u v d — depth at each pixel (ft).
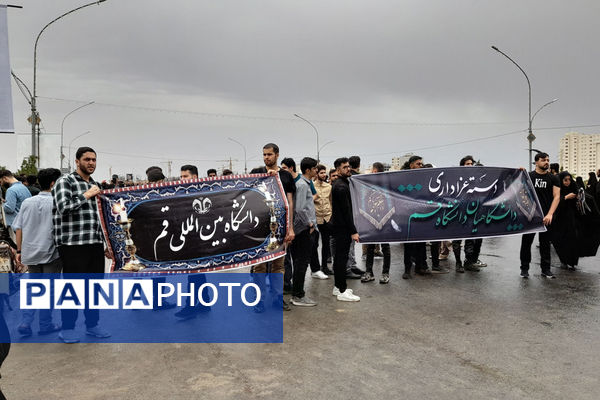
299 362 13.84
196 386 12.26
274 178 19.27
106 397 11.68
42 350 15.26
